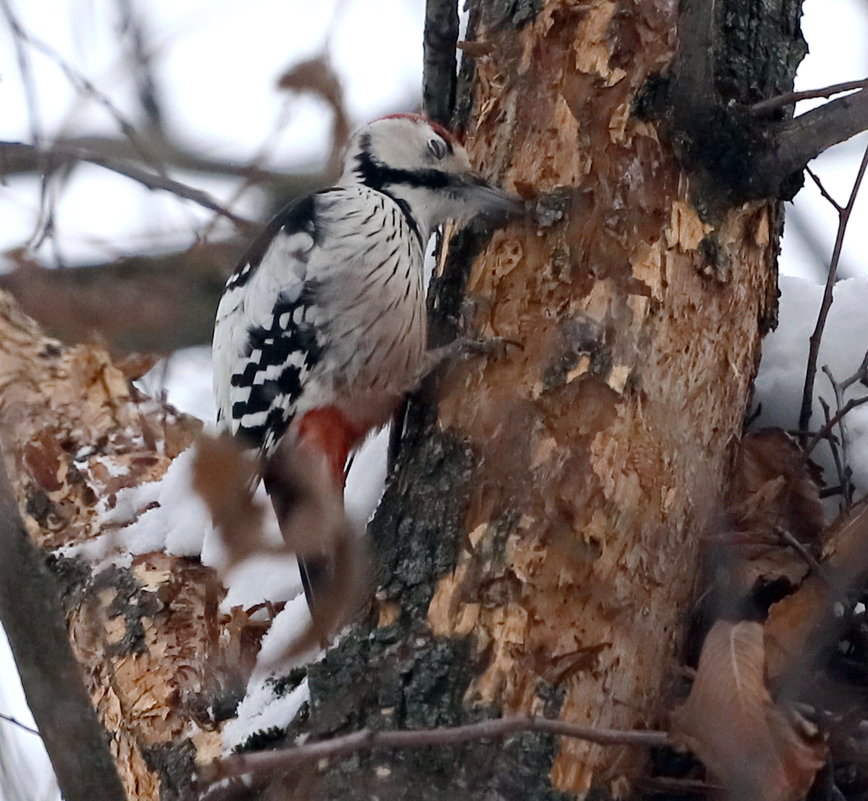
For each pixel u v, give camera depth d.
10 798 5.76
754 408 7.12
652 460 5.92
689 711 5.08
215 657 6.31
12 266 6.86
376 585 5.87
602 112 6.36
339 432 7.54
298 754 4.49
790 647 5.64
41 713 4.57
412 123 8.20
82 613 6.57
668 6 6.38
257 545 4.14
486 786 5.33
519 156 6.57
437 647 5.62
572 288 6.20
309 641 5.16
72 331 7.04
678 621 5.88
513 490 5.86
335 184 8.65
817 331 6.79
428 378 6.56
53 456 7.23
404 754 5.41
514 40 6.75
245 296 7.90
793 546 6.01
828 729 5.68
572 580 5.70
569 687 5.54
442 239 7.54
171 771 5.88
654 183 6.24
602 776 5.44
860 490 6.82
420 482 6.15
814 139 6.02
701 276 6.22
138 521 6.83
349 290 7.53
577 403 5.95
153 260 7.47
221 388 8.10
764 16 6.55
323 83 6.27
